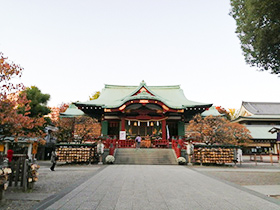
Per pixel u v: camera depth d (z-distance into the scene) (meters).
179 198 6.71
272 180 10.89
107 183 9.15
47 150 29.92
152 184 8.99
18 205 5.91
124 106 27.02
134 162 19.12
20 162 8.11
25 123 8.87
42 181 9.90
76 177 11.16
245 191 7.88
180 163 18.81
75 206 5.77
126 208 5.61
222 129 21.28
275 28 8.33
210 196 7.04
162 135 27.88
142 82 30.14
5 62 7.92
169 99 34.94
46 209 5.49
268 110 47.28
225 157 18.77
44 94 28.61
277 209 5.68
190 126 22.55
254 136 35.06
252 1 8.26
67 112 34.00
